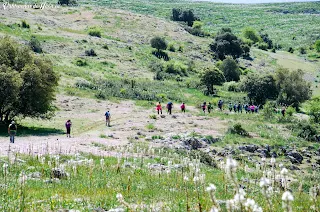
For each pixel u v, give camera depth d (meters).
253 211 4.95
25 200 10.80
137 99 62.75
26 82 36.69
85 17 131.25
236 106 60.50
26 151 23.12
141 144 30.84
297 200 11.41
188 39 133.00
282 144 38.03
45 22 111.56
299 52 162.00
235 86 85.88
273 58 140.50
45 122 41.41
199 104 61.38
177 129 40.03
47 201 10.86
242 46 134.00
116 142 31.08
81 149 26.06
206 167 24.73
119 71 83.06
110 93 62.59
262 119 52.84
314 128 45.00
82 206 10.52
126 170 18.38
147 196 12.64
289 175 26.95
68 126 33.00
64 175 15.42
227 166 5.21
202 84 80.94
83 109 50.34
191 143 34.16
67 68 74.00
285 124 50.12
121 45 105.94
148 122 43.41
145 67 92.75
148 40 120.38
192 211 9.81
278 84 77.62
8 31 86.62
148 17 148.62
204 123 45.16
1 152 21.89
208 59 117.38
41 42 88.06
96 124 41.50
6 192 11.51
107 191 13.00
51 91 39.84
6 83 34.56
